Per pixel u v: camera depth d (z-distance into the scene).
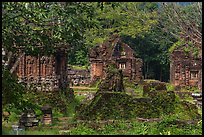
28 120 25.28
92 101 29.31
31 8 19.98
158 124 24.50
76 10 20.78
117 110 28.73
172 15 29.02
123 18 67.19
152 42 74.25
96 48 60.72
